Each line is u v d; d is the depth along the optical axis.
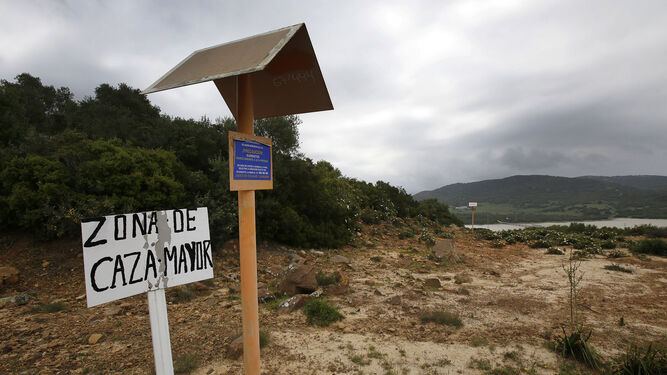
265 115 3.27
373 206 21.56
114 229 1.90
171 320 5.04
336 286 7.00
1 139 10.05
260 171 2.32
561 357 4.07
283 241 11.62
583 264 10.80
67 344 4.02
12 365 3.42
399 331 4.93
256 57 1.83
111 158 8.61
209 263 2.36
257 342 2.31
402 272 9.44
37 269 6.94
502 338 4.69
